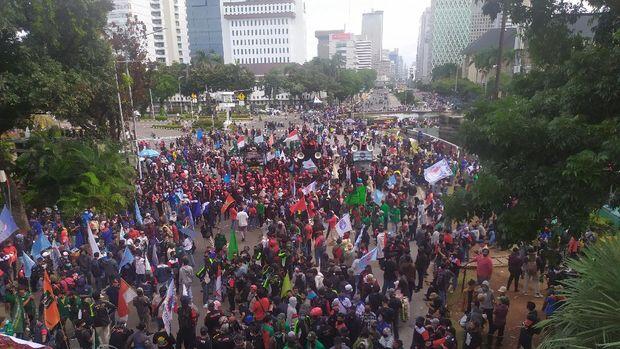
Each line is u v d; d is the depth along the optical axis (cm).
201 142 4878
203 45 16888
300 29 17088
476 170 2617
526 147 886
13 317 1261
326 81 10538
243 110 9412
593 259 591
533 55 1117
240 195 2361
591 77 891
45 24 2208
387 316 1076
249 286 1282
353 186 2433
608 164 786
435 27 18238
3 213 1598
